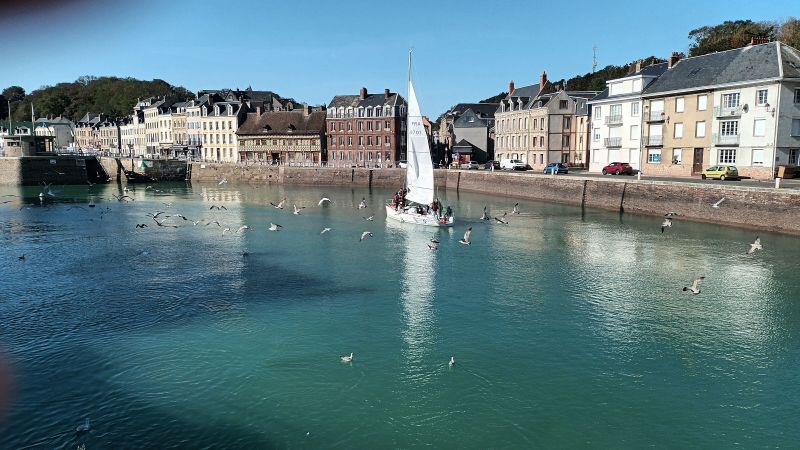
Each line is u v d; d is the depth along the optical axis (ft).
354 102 451.94
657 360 86.74
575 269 136.87
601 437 67.10
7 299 114.01
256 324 101.14
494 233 185.16
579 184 250.78
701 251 151.94
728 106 228.22
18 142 411.75
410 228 197.47
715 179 221.87
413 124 203.92
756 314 105.09
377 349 90.53
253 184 407.85
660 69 281.54
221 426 68.59
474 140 460.55
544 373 82.58
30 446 64.23
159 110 557.33
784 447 65.31
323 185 394.32
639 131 276.62
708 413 72.13
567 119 362.94
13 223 208.03
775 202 171.94
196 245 167.22
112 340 93.50
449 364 84.53
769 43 224.12
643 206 218.79
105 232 188.96
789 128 212.23
